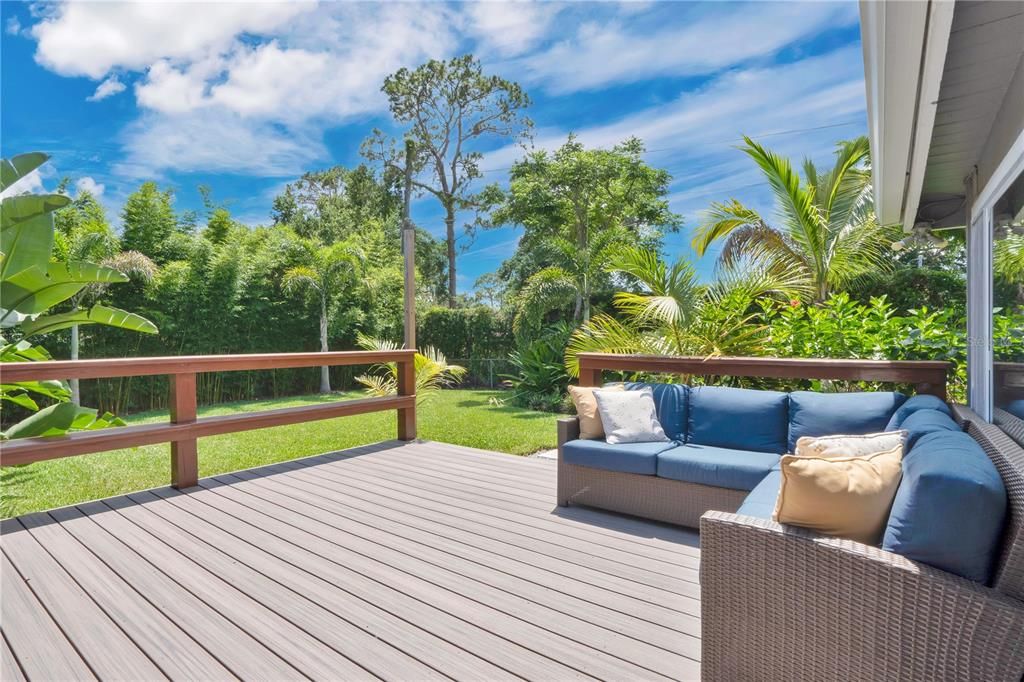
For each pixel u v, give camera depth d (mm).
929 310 6680
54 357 8680
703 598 1651
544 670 1760
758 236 5605
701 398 3484
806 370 3469
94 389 8945
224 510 3293
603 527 3035
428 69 18297
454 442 6156
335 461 4520
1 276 3748
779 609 1537
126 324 4098
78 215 10336
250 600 2201
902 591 1352
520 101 18719
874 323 4043
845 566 1436
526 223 14008
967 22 1609
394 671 1755
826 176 5980
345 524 3064
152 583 2348
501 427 7199
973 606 1265
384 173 19609
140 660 1817
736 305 4578
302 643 1910
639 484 3162
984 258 2752
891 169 2172
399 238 18984
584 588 2311
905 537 1396
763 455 3076
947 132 2488
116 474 5113
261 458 5551
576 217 13070
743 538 1598
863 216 5363
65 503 4156
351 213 19797
